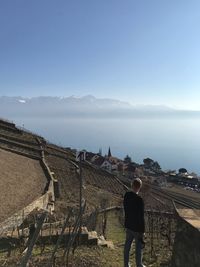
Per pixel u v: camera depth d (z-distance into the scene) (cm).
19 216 2886
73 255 1614
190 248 1008
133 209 1274
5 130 10388
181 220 1080
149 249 1889
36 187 4856
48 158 8456
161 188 11375
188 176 18525
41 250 1661
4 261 1513
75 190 5944
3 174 5153
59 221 2759
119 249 1920
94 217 2962
